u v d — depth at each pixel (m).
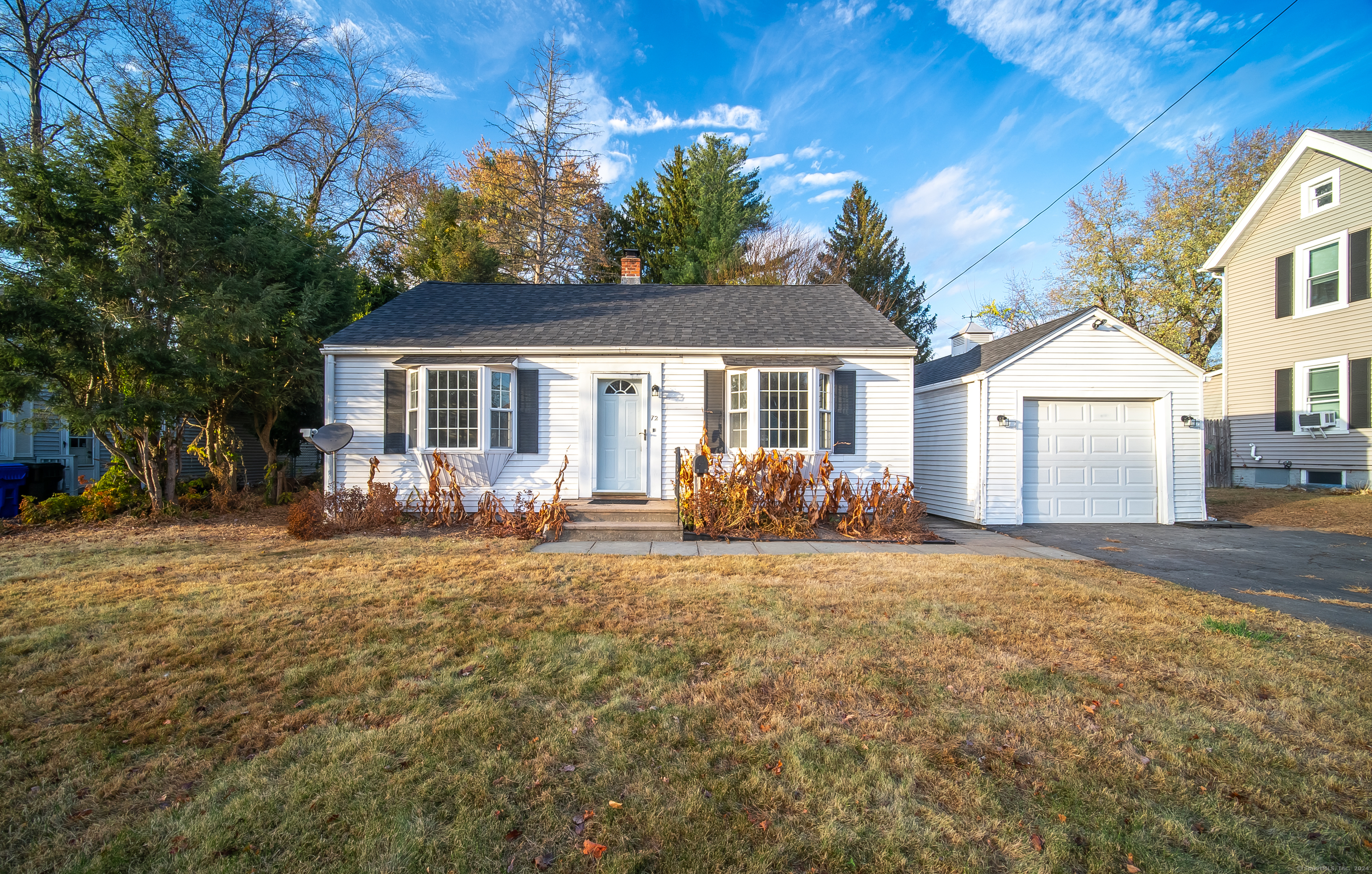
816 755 2.64
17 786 2.38
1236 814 2.28
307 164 19.58
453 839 2.09
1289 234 13.88
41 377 8.08
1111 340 10.42
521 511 10.03
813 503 9.07
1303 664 3.70
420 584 5.51
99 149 8.77
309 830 2.14
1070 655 3.83
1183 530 9.73
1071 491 10.53
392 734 2.78
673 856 2.04
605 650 3.86
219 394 9.85
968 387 10.79
